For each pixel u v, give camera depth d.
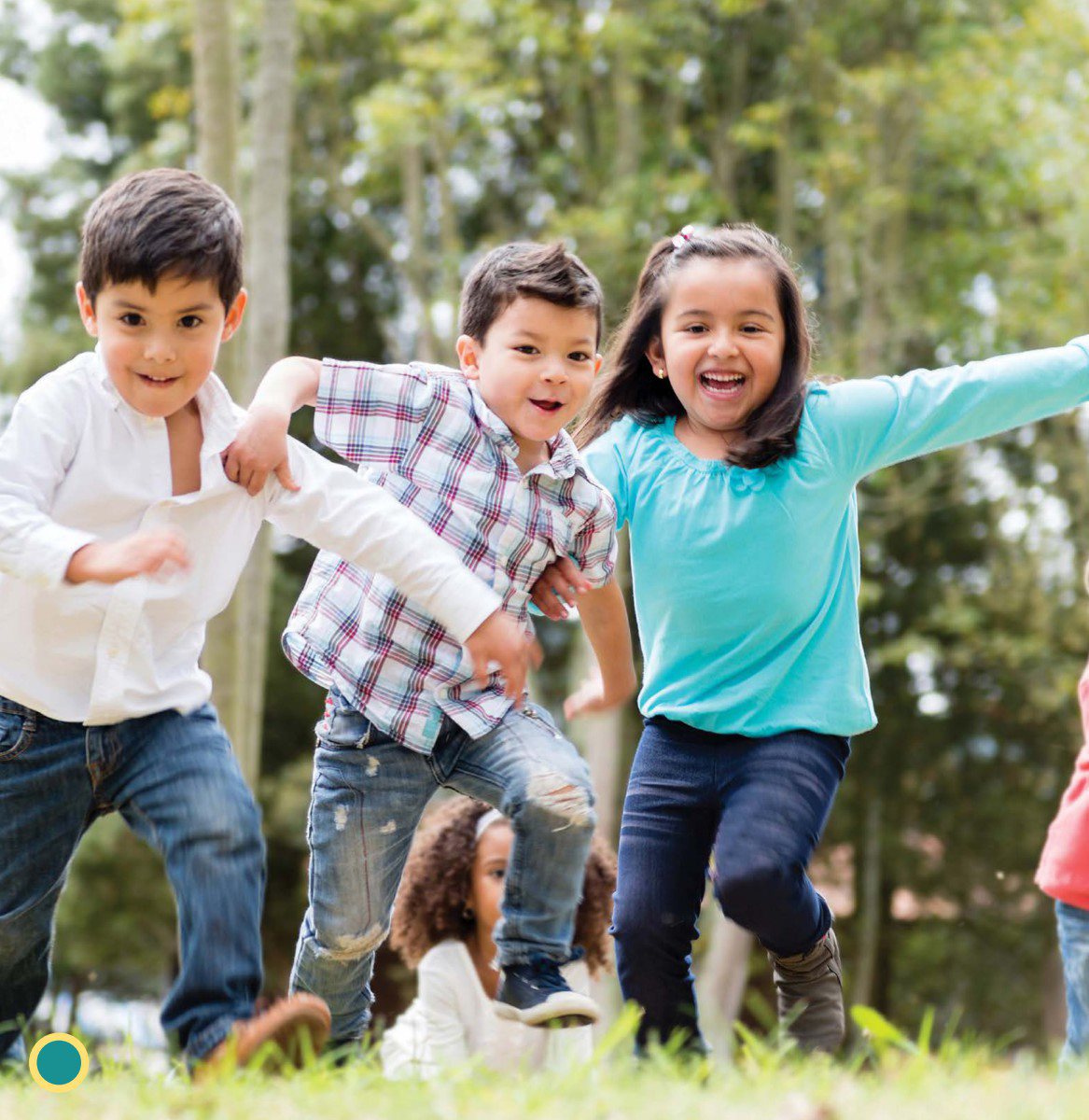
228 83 8.55
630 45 14.63
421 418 3.41
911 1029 20.44
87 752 2.97
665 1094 2.47
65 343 17.38
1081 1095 2.42
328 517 3.08
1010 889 19.84
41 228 18.16
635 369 3.95
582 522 3.51
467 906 4.57
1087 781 3.77
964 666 18.30
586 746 12.91
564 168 15.96
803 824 3.42
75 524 2.97
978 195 16.02
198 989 2.80
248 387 9.06
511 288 3.40
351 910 3.39
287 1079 2.64
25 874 3.03
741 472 3.68
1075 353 3.92
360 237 18.44
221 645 8.54
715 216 14.84
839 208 15.77
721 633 3.63
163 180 2.98
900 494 17.08
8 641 2.95
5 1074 3.07
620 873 3.60
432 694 3.31
